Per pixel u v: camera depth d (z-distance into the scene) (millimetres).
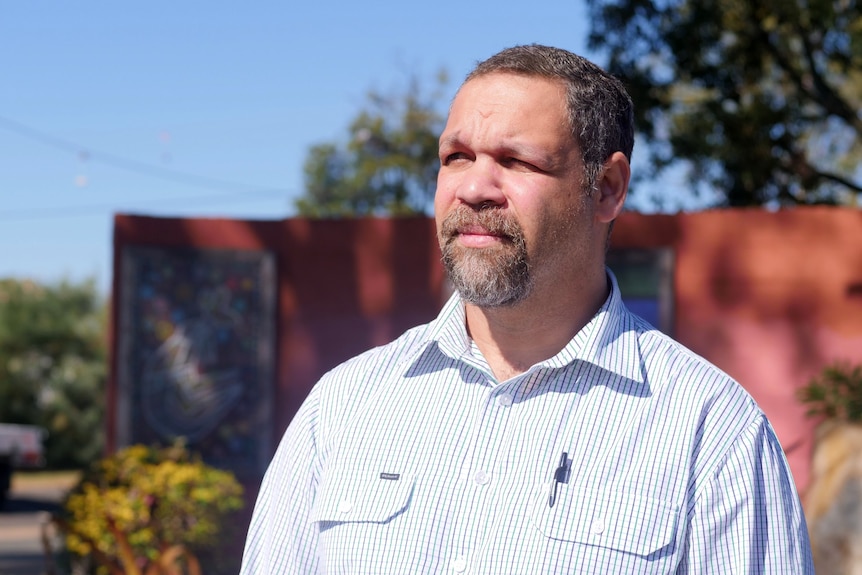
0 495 18250
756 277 7730
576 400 1966
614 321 2061
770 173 12781
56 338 27844
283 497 2146
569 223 2002
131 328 8852
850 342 7480
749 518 1847
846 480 5469
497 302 1995
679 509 1847
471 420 2008
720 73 12672
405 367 2137
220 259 8930
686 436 1892
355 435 2076
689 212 7922
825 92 12625
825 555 5363
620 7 12414
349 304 8781
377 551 1936
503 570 1849
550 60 2051
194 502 6641
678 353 2023
